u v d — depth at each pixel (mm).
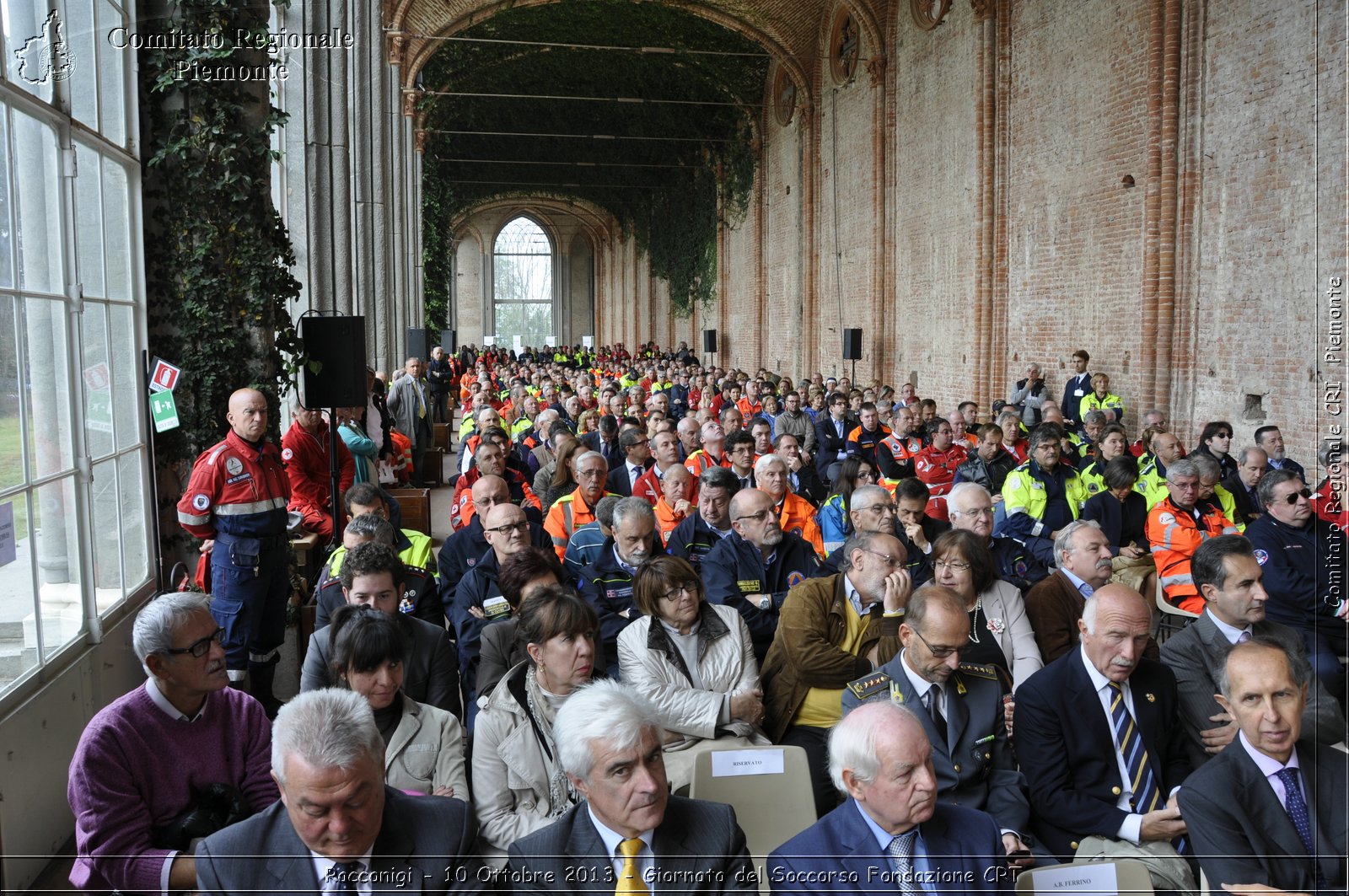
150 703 3844
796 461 10359
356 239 18234
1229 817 3602
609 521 6715
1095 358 16375
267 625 7043
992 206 19547
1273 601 6309
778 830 4000
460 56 34188
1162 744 4363
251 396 6797
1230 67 13211
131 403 6980
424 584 6359
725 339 39781
